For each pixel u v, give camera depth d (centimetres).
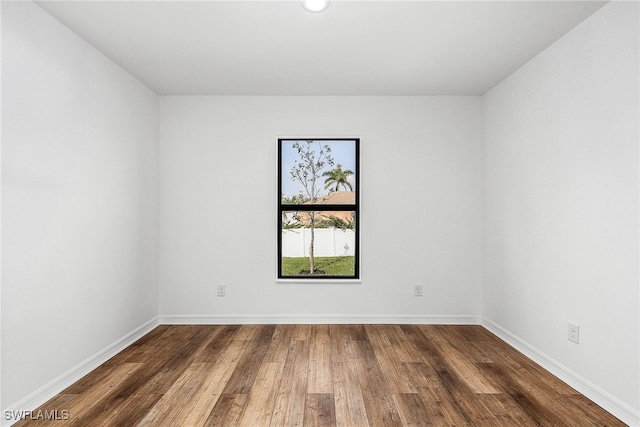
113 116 342
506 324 381
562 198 293
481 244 436
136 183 384
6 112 226
